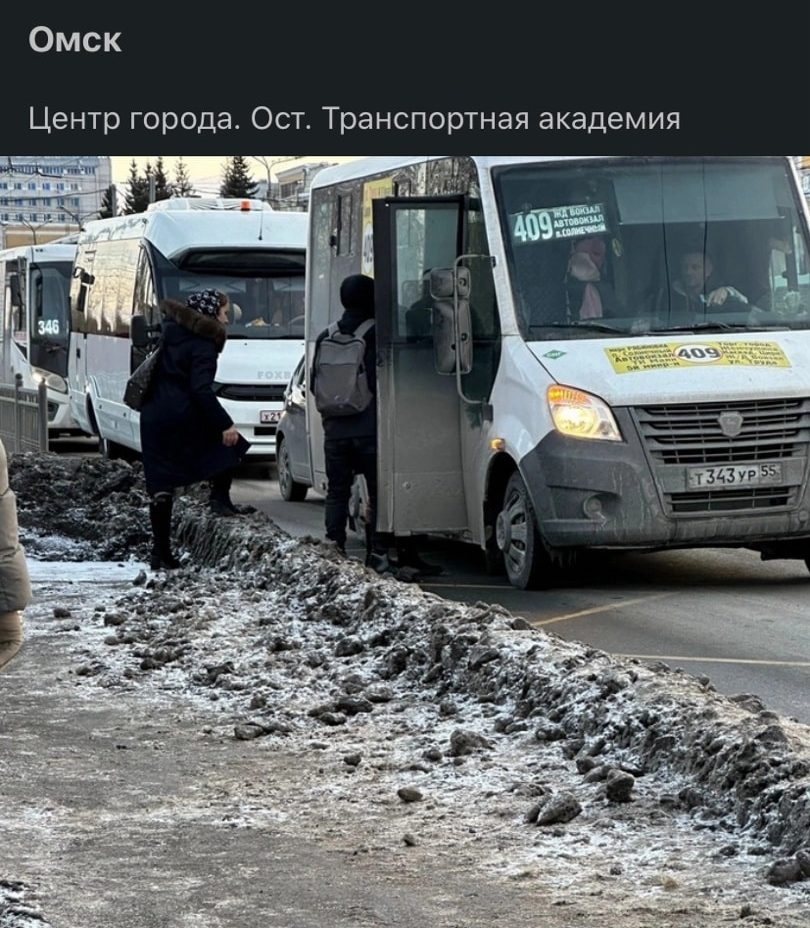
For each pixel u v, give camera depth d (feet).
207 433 43.37
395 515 44.86
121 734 26.16
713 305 43.65
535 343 42.80
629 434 41.34
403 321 44.37
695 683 24.88
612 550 42.45
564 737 24.41
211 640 32.76
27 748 25.27
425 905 17.78
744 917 17.17
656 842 19.74
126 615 36.04
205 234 79.30
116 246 89.10
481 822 20.94
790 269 44.27
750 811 19.97
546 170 44.09
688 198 44.27
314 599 35.42
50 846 20.17
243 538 42.14
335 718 26.48
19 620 18.04
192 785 23.07
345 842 20.22
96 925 17.28
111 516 50.80
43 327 113.70
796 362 42.45
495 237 43.68
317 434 57.67
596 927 16.99
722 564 48.32
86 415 95.30
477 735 24.49
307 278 58.75
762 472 41.81
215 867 19.25
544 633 29.27
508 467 43.98
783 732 21.56
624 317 43.24
